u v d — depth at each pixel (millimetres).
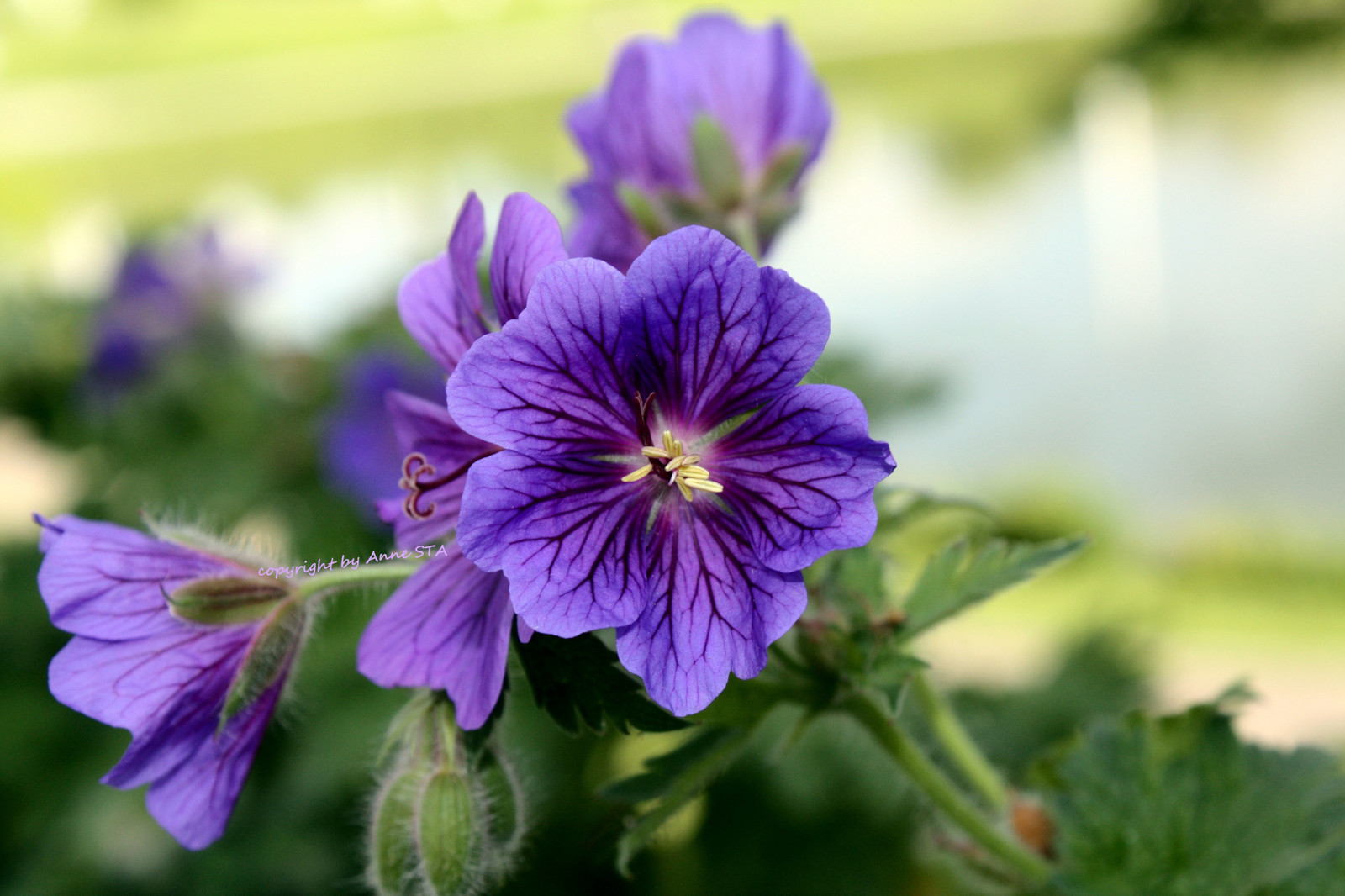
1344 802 224
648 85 244
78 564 196
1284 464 791
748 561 187
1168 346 911
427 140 1625
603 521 187
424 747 196
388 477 429
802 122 255
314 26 2127
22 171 1753
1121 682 381
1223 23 1322
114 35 2162
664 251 181
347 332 537
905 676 201
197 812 200
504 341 182
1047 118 1333
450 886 192
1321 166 1112
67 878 413
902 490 218
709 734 204
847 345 414
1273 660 596
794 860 372
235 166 1668
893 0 1687
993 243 1078
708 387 189
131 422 532
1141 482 785
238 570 202
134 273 540
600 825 208
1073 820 228
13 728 436
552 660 191
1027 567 208
